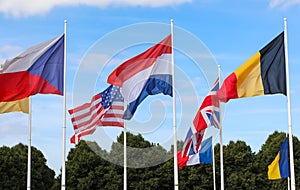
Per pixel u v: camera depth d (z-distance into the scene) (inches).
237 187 5664.4
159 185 5433.1
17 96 2174.0
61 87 2213.3
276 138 5821.9
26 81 2183.8
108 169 5383.9
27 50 2192.4
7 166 5364.2
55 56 2220.7
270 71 2222.0
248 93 2224.4
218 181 5728.3
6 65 2165.4
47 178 5703.7
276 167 2309.3
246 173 5708.7
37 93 2194.9
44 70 2206.0
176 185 2235.5
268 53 2228.1
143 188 5349.4
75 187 5447.8
